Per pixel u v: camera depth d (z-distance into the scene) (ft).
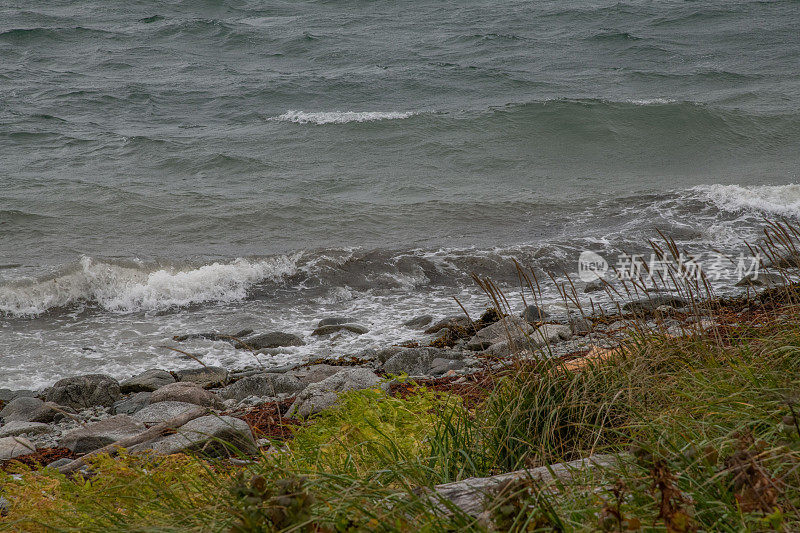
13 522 10.77
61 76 131.75
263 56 152.46
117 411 27.12
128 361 34.81
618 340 17.47
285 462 13.21
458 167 81.66
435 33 173.17
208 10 208.13
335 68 138.31
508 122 94.43
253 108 108.78
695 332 17.21
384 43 161.89
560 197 67.82
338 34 171.63
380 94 115.65
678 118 94.68
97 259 45.29
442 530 8.66
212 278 45.83
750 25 168.55
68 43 160.97
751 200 60.29
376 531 8.29
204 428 18.15
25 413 27.02
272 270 47.60
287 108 108.58
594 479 10.25
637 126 93.97
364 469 13.00
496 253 50.31
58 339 37.99
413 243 54.65
